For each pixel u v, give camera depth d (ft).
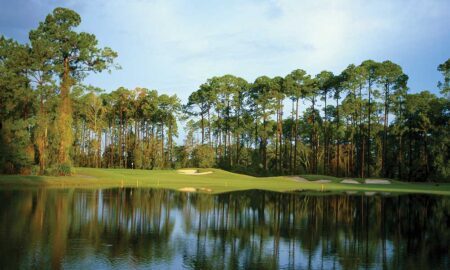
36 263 40.81
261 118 298.97
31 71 175.42
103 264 41.47
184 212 82.48
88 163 316.40
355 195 137.49
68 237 53.78
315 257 47.78
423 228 71.15
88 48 181.06
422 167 238.89
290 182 196.03
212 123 321.52
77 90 186.80
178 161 312.71
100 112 300.40
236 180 193.06
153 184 158.92
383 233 65.10
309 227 68.90
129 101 316.19
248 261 45.16
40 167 161.79
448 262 46.34
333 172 283.79
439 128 229.86
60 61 179.73
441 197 138.92
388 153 264.52
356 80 248.73
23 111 180.55
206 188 150.10
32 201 90.79
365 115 278.46
